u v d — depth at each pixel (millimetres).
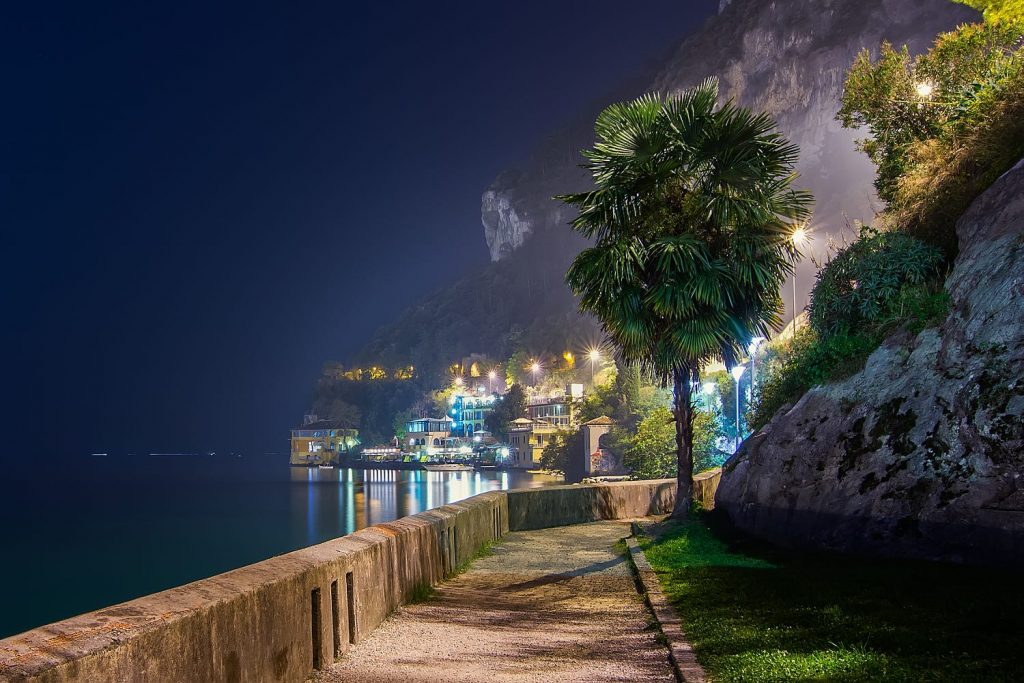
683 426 17797
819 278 17328
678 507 17609
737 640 7457
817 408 14953
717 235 17516
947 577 9391
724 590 10148
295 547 83438
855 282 16672
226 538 89750
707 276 16438
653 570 12375
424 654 7559
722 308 16672
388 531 9945
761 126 16766
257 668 5605
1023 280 11328
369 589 8602
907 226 17062
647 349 17641
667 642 7832
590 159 17672
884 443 12711
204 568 72812
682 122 16812
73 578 69062
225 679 5117
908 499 11578
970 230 13664
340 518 106125
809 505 13422
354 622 7980
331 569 7301
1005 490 10234
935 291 14531
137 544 86188
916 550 10930
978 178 15539
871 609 8188
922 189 17188
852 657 6316
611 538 18250
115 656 4000
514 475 160750
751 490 15250
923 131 22250
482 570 13695
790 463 14523
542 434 165500
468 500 16266
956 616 7551
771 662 6453
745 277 16719
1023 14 21688
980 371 11352
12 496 149875
